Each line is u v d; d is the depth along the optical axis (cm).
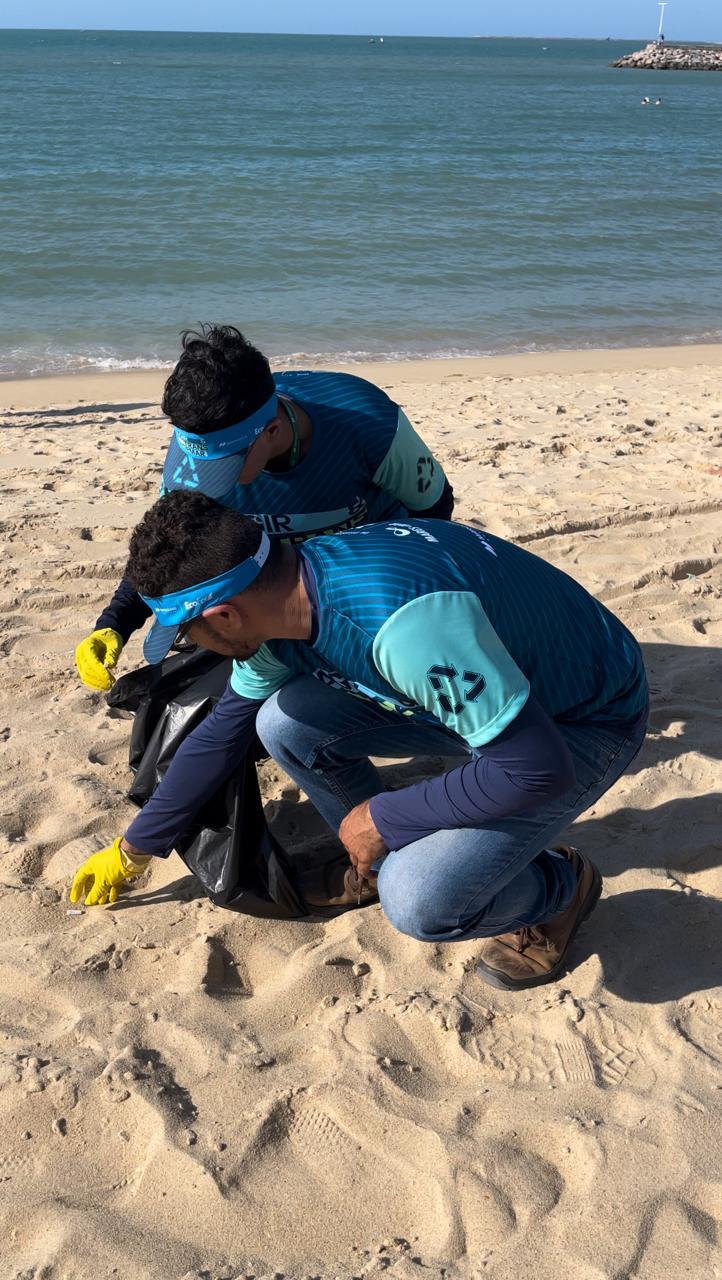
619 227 2434
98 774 329
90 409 1091
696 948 266
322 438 252
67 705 369
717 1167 209
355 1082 226
